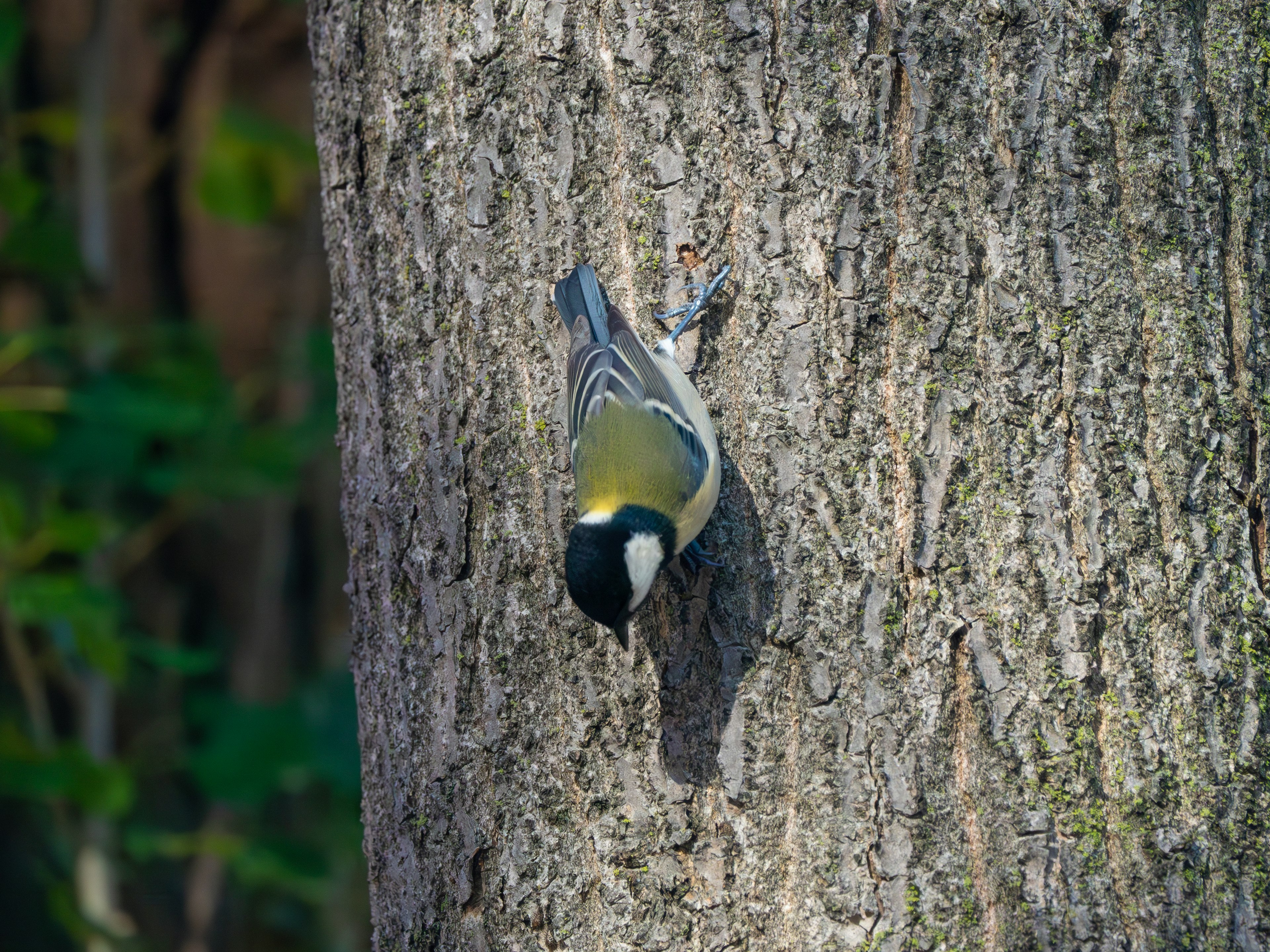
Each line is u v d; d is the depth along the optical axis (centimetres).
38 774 1010
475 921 581
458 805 591
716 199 582
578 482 578
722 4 577
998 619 542
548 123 594
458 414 609
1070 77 562
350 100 655
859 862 532
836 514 558
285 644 1423
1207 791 530
